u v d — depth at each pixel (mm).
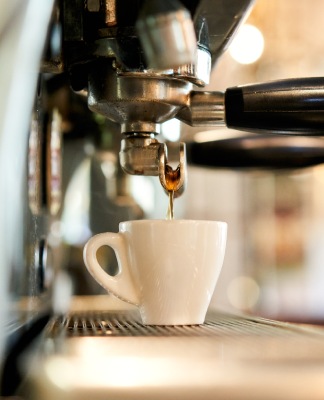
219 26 531
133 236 553
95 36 526
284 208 2252
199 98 588
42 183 719
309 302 2240
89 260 562
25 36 322
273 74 1753
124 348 375
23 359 341
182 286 546
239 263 2221
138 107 557
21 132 335
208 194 2205
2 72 317
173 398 285
